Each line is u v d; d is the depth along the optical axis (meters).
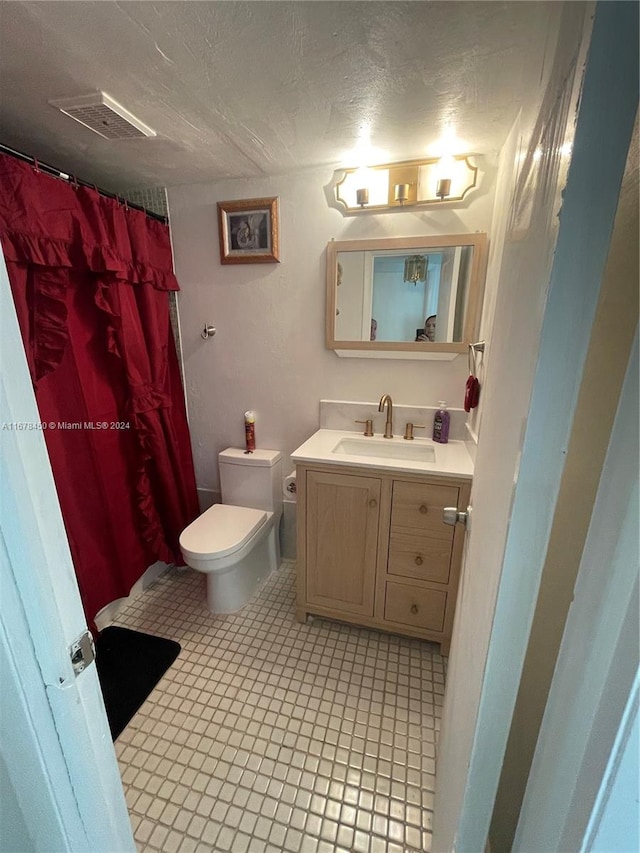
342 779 1.24
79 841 0.63
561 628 0.64
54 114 1.25
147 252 1.80
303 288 1.94
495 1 0.80
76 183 1.47
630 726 0.32
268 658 1.69
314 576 1.82
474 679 0.67
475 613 0.74
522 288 0.61
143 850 1.07
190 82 1.09
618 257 0.49
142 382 1.86
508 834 0.84
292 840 1.10
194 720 1.42
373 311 1.86
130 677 1.60
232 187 1.88
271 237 1.88
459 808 0.70
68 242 1.44
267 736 1.37
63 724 0.57
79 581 1.70
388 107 1.22
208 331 2.13
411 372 1.92
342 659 1.69
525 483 0.47
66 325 1.44
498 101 1.17
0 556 0.48
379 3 0.81
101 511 1.81
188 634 1.83
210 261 2.02
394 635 1.83
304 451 1.75
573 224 0.38
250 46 0.94
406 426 1.97
